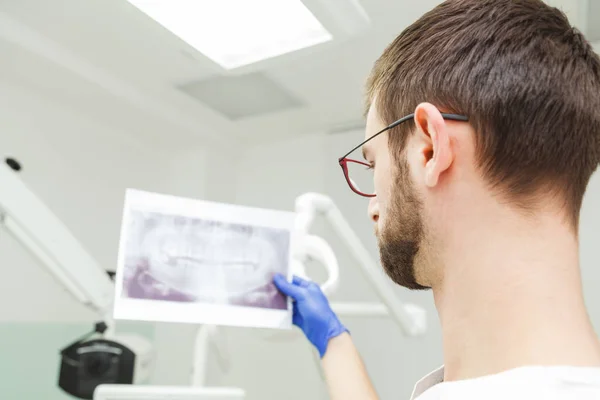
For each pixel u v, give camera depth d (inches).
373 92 21.4
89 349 39.5
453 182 16.6
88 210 87.4
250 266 30.1
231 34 33.7
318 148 99.8
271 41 34.1
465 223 16.3
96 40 68.5
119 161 94.3
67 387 39.3
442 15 18.3
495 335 15.1
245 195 106.6
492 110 16.0
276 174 103.7
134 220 28.5
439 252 17.2
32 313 76.9
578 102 16.2
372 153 20.8
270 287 30.2
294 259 34.6
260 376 95.0
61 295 81.0
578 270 15.5
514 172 15.7
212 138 98.5
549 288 14.9
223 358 43.7
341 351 29.5
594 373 13.4
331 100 84.7
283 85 79.4
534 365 13.9
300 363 91.6
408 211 18.0
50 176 81.9
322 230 90.1
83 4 60.1
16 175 38.6
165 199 29.5
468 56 16.9
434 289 18.1
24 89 79.0
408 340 81.8
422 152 17.5
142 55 71.8
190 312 28.0
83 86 77.2
